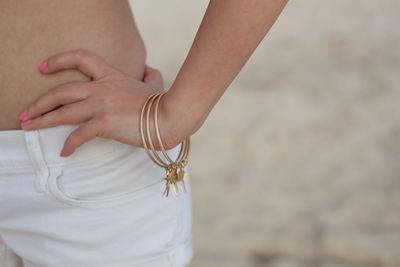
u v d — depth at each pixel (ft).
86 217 2.42
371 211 5.97
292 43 11.62
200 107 2.22
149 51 11.26
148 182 2.47
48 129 2.31
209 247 5.43
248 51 2.16
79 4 2.32
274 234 5.62
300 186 6.48
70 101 2.28
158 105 2.25
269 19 2.12
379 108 8.53
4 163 2.36
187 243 2.67
